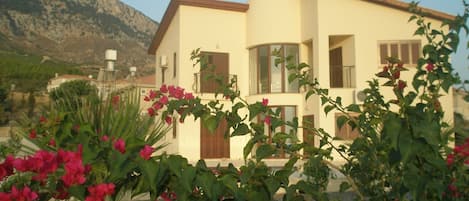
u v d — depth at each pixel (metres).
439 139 1.69
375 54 14.69
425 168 1.86
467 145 2.16
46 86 43.56
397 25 14.72
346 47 15.52
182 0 15.87
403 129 1.72
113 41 155.88
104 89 6.68
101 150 1.84
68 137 1.93
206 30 16.38
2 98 33.41
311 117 15.04
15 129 4.90
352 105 2.37
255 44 16.41
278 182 1.96
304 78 3.06
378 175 2.50
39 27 141.62
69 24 151.62
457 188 2.11
